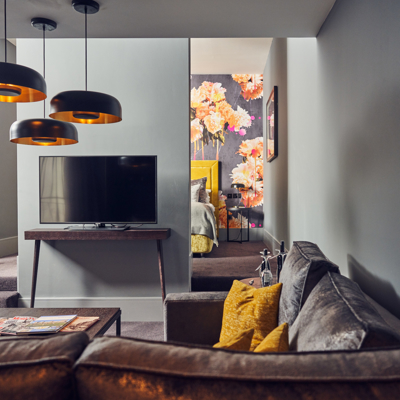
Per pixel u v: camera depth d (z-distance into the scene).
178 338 1.85
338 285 1.17
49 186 3.16
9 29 2.52
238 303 1.63
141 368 0.61
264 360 0.62
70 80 3.30
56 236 3.01
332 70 2.26
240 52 5.60
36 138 2.28
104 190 3.15
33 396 0.61
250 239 6.78
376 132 1.60
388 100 1.48
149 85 3.29
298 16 2.35
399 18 1.37
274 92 4.77
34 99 1.91
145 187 3.14
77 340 0.71
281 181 4.53
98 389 0.60
